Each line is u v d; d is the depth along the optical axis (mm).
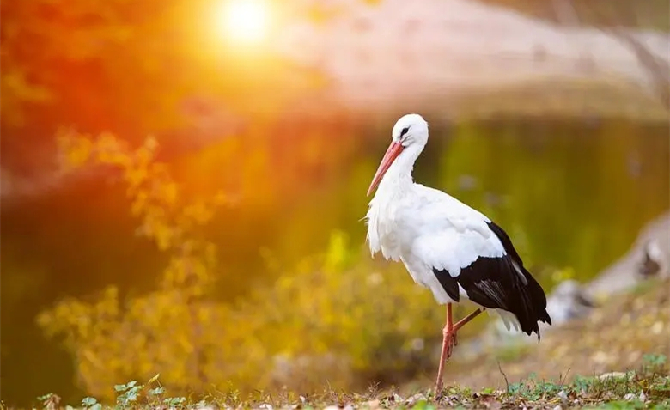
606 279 14867
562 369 11141
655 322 12023
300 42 34000
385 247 7945
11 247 18062
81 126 22875
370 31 37219
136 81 23922
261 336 12375
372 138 28141
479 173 23828
